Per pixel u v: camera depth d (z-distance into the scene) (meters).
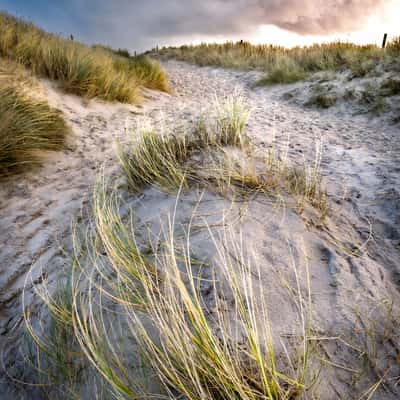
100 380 1.19
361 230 2.11
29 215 2.46
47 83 5.17
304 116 6.17
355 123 5.48
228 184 2.20
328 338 1.29
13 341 1.46
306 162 3.28
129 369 1.19
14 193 2.74
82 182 2.99
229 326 1.28
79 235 2.17
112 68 6.92
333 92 7.09
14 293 1.75
